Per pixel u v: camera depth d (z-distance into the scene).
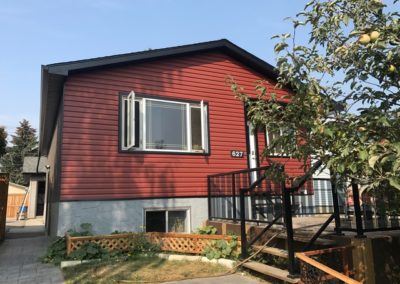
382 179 2.71
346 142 2.88
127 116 8.60
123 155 8.47
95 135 8.25
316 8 3.22
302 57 3.28
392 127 2.90
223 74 10.27
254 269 5.89
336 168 2.94
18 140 49.31
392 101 3.15
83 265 6.60
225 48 10.27
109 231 8.03
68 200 7.77
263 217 8.43
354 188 5.19
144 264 6.77
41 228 16.52
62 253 6.98
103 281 5.65
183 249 7.53
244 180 9.83
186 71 9.70
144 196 8.55
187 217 9.06
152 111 9.05
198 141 9.57
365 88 3.25
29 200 24.47
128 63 8.91
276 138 3.63
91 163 8.10
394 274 5.19
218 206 9.20
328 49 3.34
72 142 8.01
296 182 4.02
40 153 18.31
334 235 5.59
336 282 4.78
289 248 5.28
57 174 8.48
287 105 3.45
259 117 3.68
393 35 2.84
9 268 6.39
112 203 8.16
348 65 3.27
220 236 7.21
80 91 8.27
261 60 10.59
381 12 2.96
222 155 9.78
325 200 10.12
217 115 9.94
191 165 9.28
